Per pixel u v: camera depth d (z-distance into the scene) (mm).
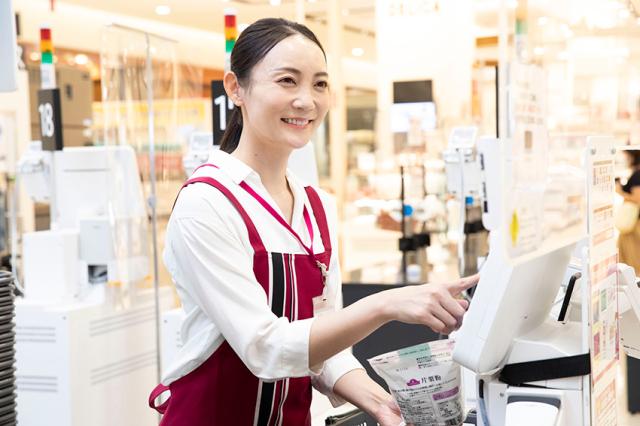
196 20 9094
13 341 2662
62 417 4043
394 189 6062
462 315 1456
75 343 4059
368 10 6984
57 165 4523
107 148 4363
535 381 1389
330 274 1956
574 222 1393
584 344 1372
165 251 1832
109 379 4277
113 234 4262
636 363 4152
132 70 4441
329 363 1971
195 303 1766
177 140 4816
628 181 4066
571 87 1448
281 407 1860
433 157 6109
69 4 8578
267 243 1762
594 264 1435
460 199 4531
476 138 4508
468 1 6320
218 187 1725
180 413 1833
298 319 1807
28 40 8266
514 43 1098
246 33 1779
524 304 1405
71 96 8508
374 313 1506
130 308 4422
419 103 6148
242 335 1604
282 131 1740
